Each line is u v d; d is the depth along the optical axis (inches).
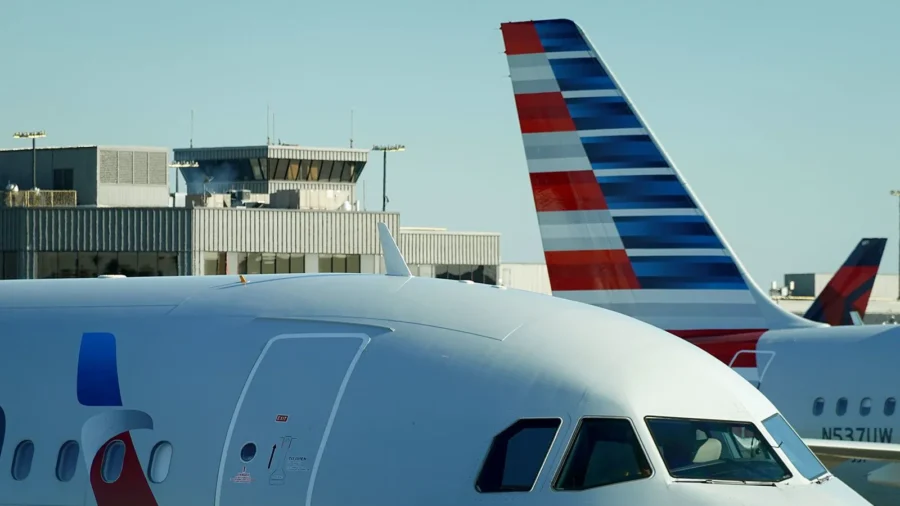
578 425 999.0
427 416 1021.8
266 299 1160.8
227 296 1181.7
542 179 2310.5
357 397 1042.7
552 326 1101.1
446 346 1064.8
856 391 2169.0
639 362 1060.5
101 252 5403.5
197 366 1104.2
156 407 1095.6
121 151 6200.8
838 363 2201.0
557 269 2308.1
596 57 2287.2
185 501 1047.6
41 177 6269.7
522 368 1037.2
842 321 4443.9
